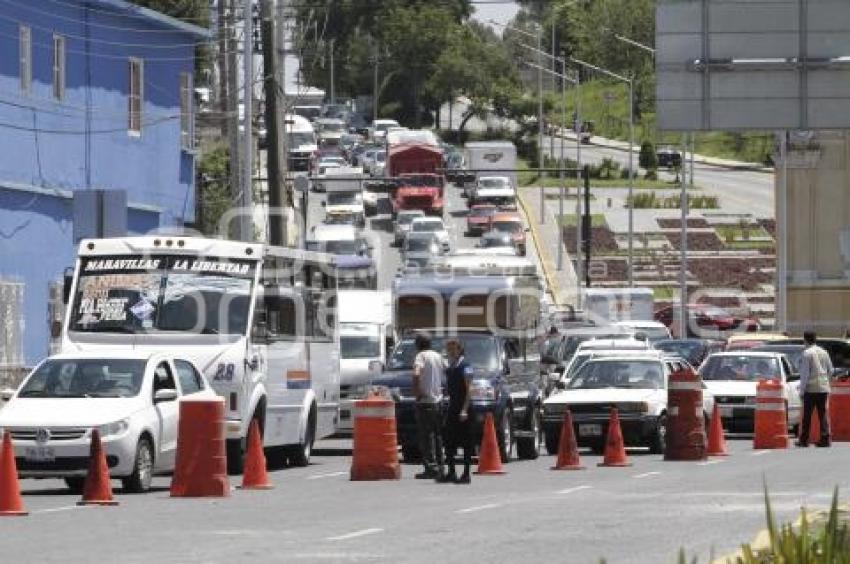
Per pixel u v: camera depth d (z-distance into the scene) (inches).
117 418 2469.2
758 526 1899.6
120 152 4864.7
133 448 2474.2
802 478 2632.9
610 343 4308.6
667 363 3860.7
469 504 2242.9
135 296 2942.9
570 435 2989.7
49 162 4503.0
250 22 4530.0
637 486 2527.1
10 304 4281.5
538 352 4035.4
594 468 2999.5
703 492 2380.7
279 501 2327.8
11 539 1834.4
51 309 4498.0
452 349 2684.5
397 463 2792.8
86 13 4680.1
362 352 4047.7
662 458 3267.7
